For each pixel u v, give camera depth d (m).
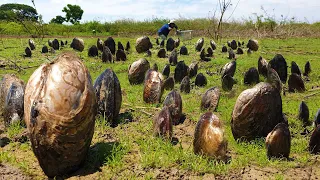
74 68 0.31
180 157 0.36
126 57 1.04
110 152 0.36
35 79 0.31
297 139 0.43
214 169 0.34
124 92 0.65
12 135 0.41
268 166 0.36
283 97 0.63
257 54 1.17
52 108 0.30
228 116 0.50
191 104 0.57
